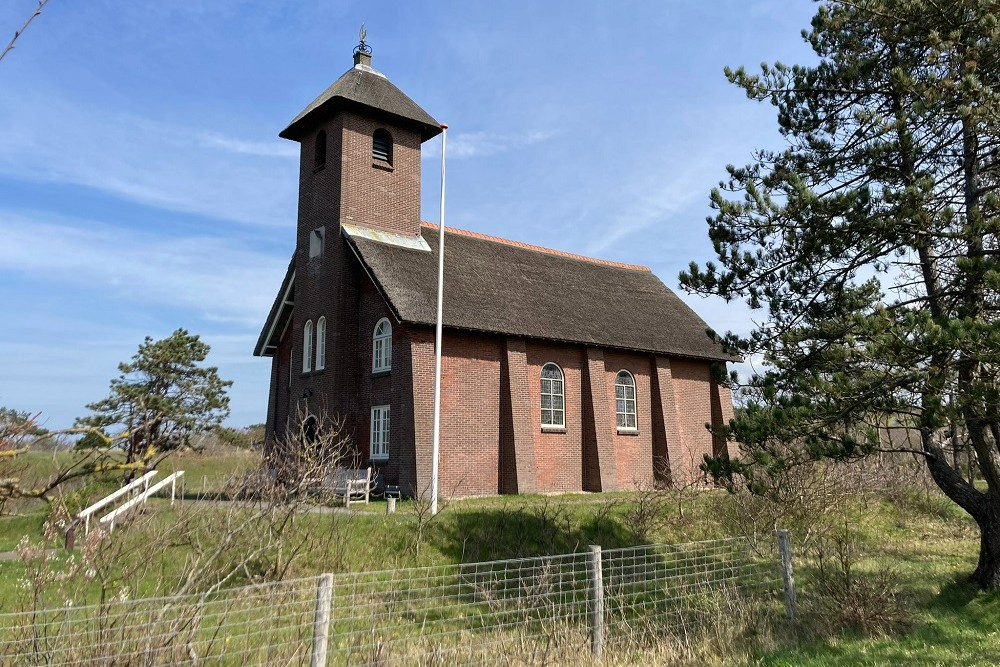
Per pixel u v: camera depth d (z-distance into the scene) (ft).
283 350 97.19
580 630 30.71
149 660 21.26
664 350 95.30
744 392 44.32
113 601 23.07
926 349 30.63
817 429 36.99
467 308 78.23
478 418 76.89
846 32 44.91
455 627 33.60
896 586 40.98
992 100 36.55
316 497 49.06
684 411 98.78
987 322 31.65
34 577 22.35
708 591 38.19
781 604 37.11
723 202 41.16
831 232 39.09
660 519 62.49
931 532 66.85
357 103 84.43
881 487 75.41
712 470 42.27
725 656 29.63
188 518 34.45
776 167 45.52
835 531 60.08
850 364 37.65
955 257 35.91
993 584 39.27
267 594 29.81
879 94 43.75
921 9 39.50
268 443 94.63
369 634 28.19
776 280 43.09
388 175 87.71
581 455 85.97
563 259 106.42
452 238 93.56
